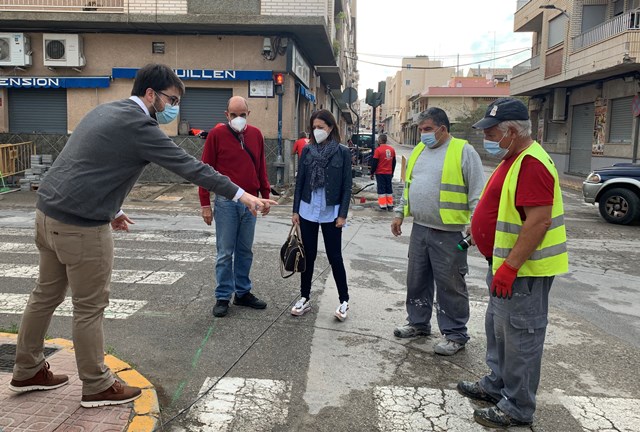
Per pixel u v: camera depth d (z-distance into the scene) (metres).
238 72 15.74
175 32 15.74
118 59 15.93
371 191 16.84
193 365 4.07
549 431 3.28
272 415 3.39
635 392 3.82
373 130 19.20
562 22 22.36
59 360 3.90
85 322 3.17
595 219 12.77
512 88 29.30
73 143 3.06
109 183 3.06
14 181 15.59
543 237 3.07
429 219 4.39
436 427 3.30
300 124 19.17
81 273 3.09
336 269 5.11
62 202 3.00
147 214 11.45
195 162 3.20
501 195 3.19
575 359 4.39
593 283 6.98
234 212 5.11
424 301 4.71
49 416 3.15
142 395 3.44
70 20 14.82
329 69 22.62
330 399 3.62
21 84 15.91
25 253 7.46
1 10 15.05
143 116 3.11
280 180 15.65
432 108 4.42
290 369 4.05
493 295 3.16
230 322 4.99
